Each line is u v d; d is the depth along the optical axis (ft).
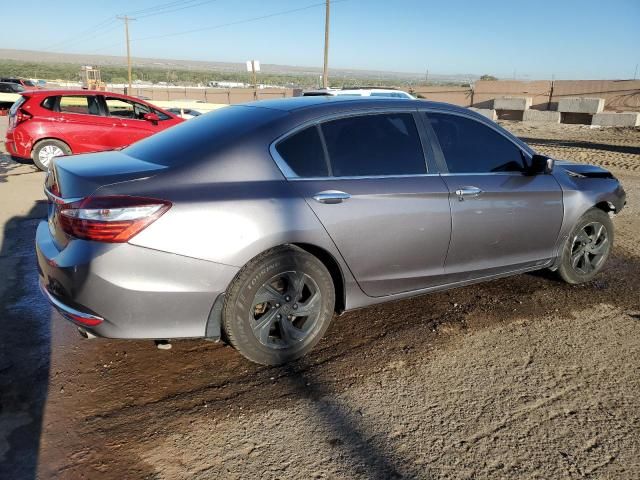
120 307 8.60
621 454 8.13
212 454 7.96
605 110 90.79
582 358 11.06
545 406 9.34
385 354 11.03
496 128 12.96
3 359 10.37
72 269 8.51
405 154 11.31
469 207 11.76
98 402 9.12
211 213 8.92
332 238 10.03
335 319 12.63
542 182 13.25
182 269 8.79
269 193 9.49
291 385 9.82
